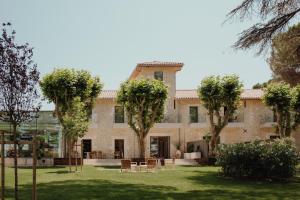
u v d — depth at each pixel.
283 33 12.53
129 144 40.91
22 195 13.32
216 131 33.75
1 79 10.80
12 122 11.06
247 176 19.56
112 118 40.91
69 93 30.44
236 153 19.83
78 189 15.02
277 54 13.68
